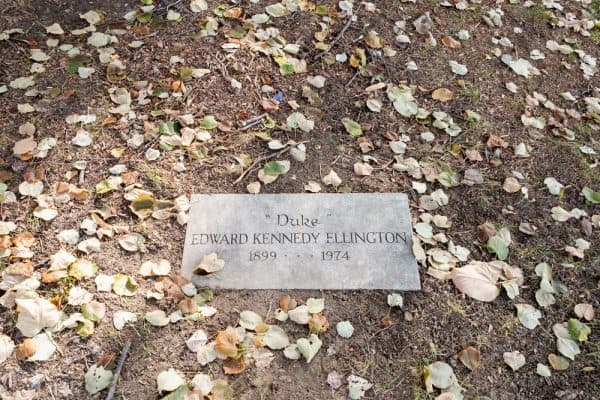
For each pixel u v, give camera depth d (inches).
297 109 70.2
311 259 56.8
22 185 59.3
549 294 57.9
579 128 75.0
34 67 70.3
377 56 77.4
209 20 77.6
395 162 66.5
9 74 69.5
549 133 73.5
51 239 56.1
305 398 49.1
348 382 50.3
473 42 82.4
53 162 61.9
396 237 58.9
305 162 65.2
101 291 53.2
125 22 77.2
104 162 62.5
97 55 72.8
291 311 53.5
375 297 55.6
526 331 55.4
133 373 49.1
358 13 82.7
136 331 51.4
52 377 48.0
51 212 57.6
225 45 74.7
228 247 56.9
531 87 78.7
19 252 54.2
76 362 49.1
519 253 61.1
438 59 79.0
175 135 65.2
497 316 56.1
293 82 72.9
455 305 56.0
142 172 61.9
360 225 59.3
